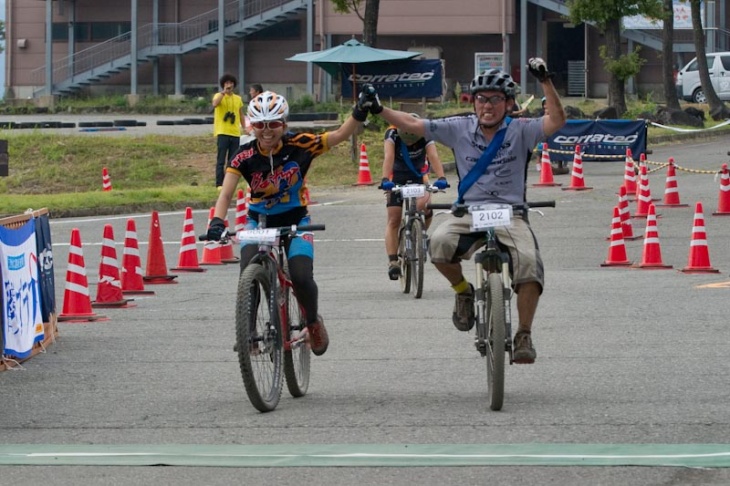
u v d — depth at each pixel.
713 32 130.25
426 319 28.44
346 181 67.25
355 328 27.27
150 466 15.20
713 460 14.88
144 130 90.50
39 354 24.67
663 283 34.16
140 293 34.16
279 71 136.75
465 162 18.98
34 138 74.88
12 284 23.22
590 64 132.12
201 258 44.25
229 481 14.43
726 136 97.38
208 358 23.89
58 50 140.38
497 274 18.23
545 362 22.48
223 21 131.25
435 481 14.22
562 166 70.00
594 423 17.11
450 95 126.88
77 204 57.00
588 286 33.78
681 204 53.91
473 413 17.97
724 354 22.98
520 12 131.00
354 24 127.50
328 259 43.00
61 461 15.52
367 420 17.64
